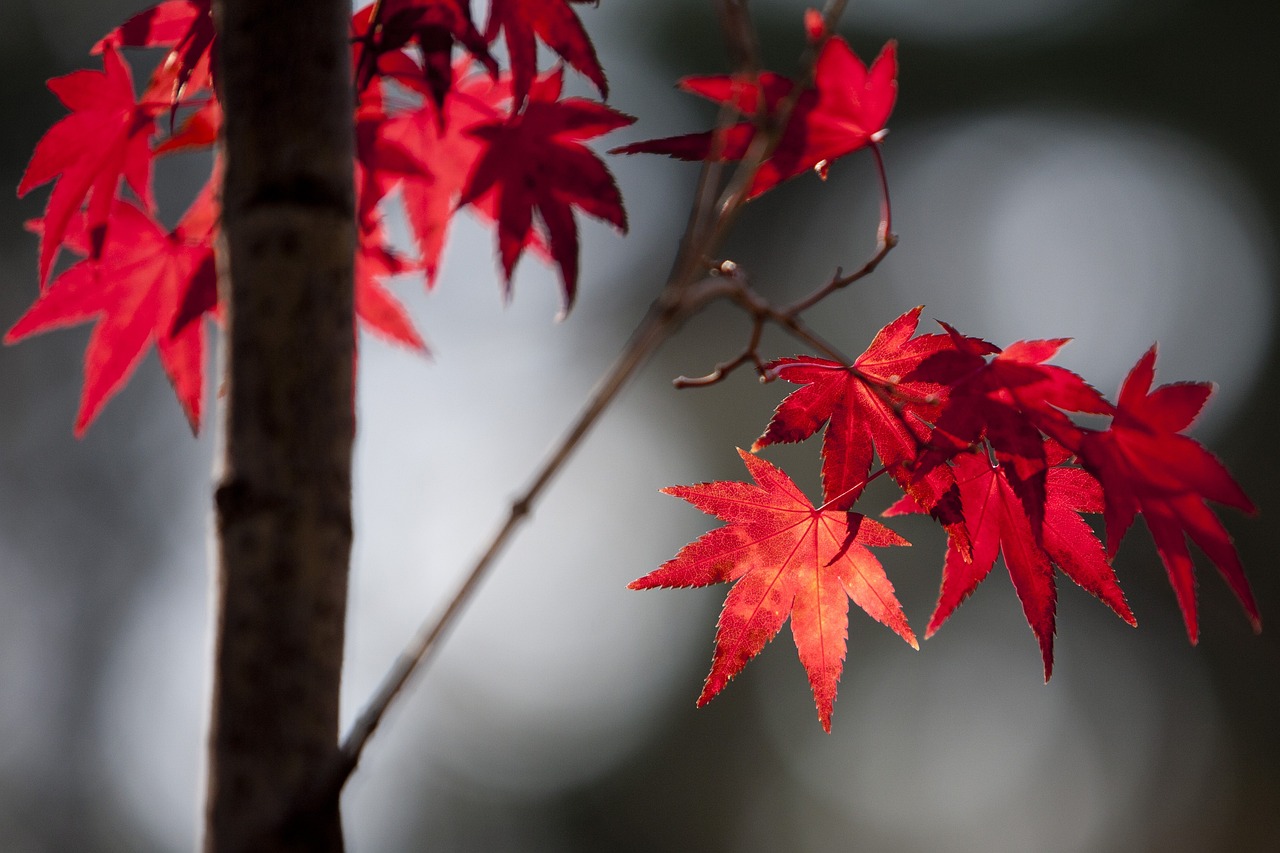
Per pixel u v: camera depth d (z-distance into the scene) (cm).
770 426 98
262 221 91
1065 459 97
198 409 106
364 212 104
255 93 92
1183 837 481
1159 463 97
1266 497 486
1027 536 98
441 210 106
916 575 460
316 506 91
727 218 95
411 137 105
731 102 96
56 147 102
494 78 100
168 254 105
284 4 92
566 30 101
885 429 97
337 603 91
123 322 106
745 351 97
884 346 98
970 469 98
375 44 100
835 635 98
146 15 101
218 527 91
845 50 100
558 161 102
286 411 91
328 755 90
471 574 92
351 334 92
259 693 90
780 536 98
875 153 100
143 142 103
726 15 96
